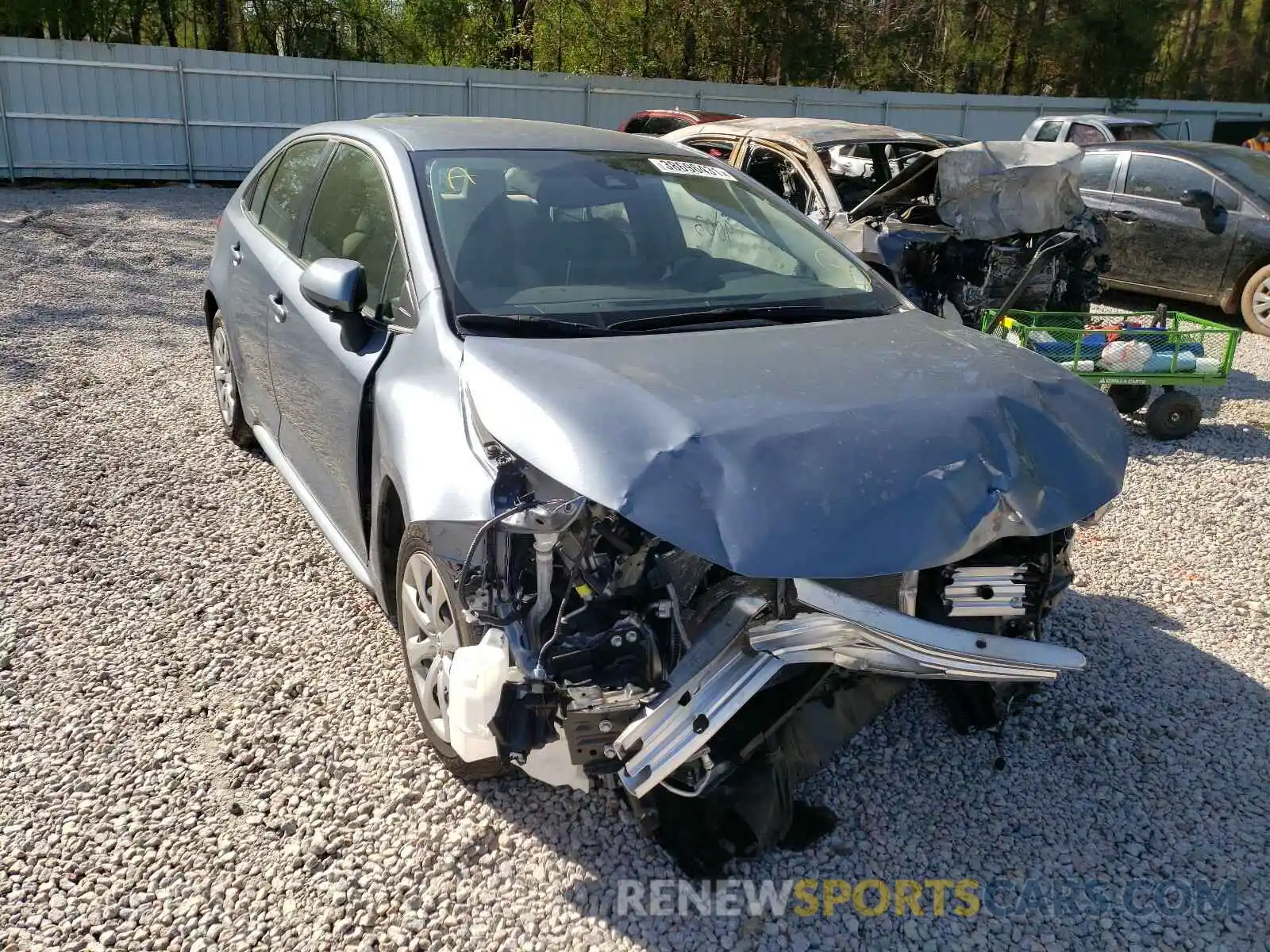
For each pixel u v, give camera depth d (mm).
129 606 3918
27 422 5840
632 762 2418
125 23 23203
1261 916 2617
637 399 2592
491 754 2523
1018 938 2539
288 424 4145
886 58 29969
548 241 3447
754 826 2693
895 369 2906
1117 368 6281
